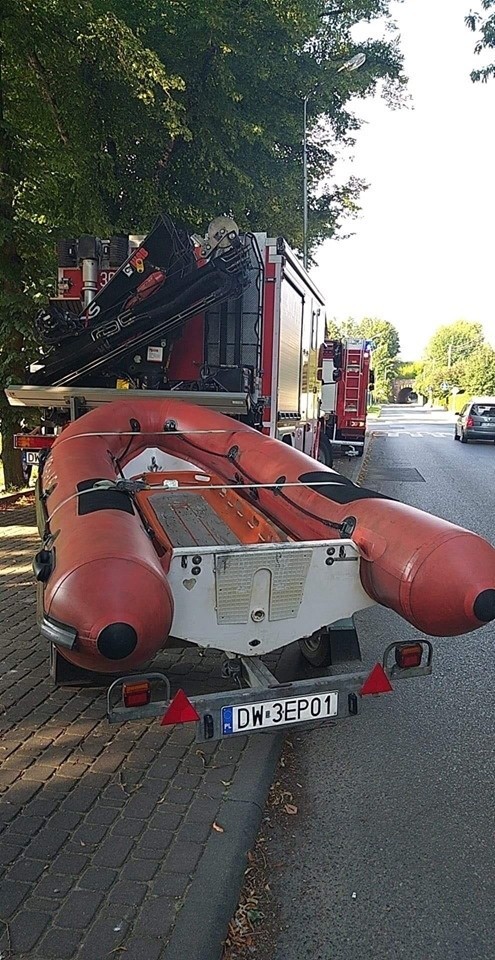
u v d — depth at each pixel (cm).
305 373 1055
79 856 302
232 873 293
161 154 1352
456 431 3017
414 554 344
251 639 362
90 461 471
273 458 500
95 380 791
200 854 304
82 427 554
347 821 342
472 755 405
